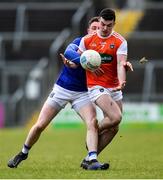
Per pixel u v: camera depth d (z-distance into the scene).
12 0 113.00
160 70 93.06
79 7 108.44
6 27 108.62
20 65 94.62
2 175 29.33
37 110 88.31
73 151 49.94
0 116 88.62
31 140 32.44
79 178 27.98
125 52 31.41
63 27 108.12
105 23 30.98
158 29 107.69
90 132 31.34
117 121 31.14
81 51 31.67
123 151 50.12
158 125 86.00
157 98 90.19
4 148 52.62
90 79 31.56
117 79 31.81
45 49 102.69
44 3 110.88
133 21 107.12
